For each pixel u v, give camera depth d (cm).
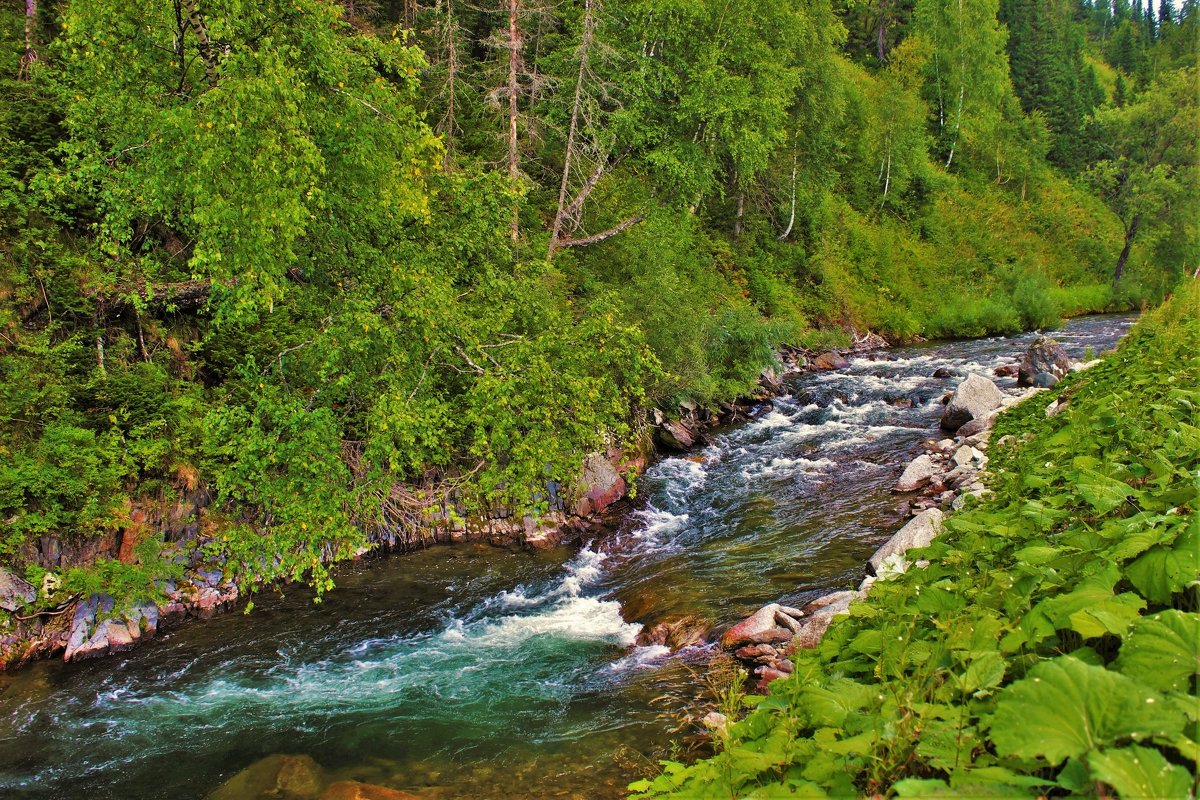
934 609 372
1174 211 3541
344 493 938
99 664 857
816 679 353
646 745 624
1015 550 421
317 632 926
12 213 1066
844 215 3803
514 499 1155
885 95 4272
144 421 1029
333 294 1093
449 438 1129
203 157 802
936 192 4516
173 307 1078
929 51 5181
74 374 1055
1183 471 419
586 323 1141
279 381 1084
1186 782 172
